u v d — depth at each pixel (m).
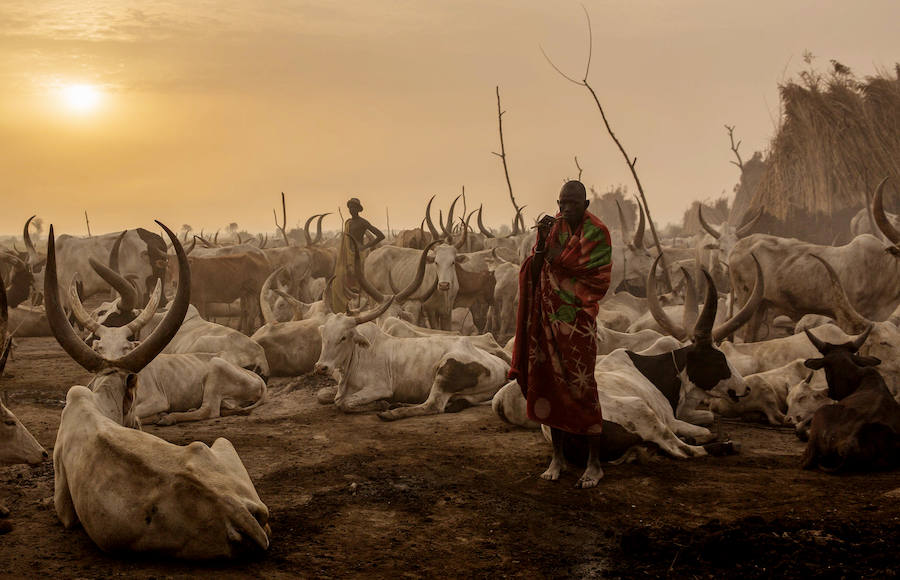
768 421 7.55
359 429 7.48
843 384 6.26
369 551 4.44
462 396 8.24
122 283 9.61
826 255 11.12
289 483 5.74
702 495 5.38
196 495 4.01
